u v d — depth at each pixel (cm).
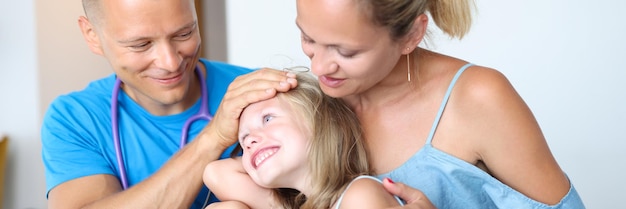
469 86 139
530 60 320
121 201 156
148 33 151
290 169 147
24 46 302
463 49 327
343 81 130
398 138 145
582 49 312
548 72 319
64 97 176
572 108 317
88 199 163
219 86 181
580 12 311
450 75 142
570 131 319
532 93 322
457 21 137
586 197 318
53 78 308
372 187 136
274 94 150
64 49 311
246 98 150
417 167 142
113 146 172
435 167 141
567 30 313
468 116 139
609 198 315
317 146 147
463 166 139
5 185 309
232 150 170
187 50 157
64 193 165
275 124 148
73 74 315
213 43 378
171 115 174
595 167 316
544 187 139
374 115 148
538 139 138
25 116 305
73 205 162
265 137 147
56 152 168
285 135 147
